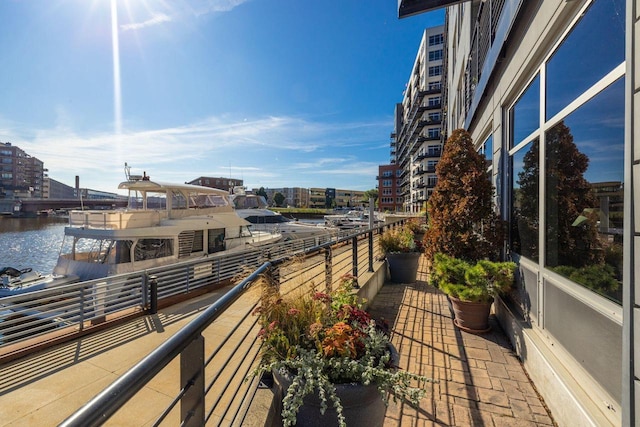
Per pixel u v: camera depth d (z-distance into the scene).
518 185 3.58
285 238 14.97
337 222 25.25
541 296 2.71
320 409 1.38
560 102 2.45
